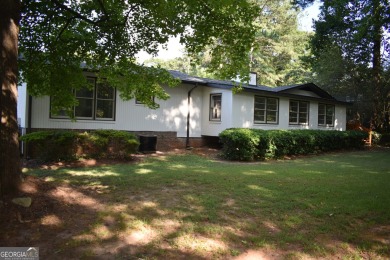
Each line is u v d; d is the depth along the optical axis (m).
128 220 4.39
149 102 8.54
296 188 6.60
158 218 4.53
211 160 11.85
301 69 37.41
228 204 5.36
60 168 8.76
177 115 15.03
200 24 6.81
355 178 8.02
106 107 12.75
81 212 4.59
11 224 3.92
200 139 16.03
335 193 6.26
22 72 7.62
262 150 12.48
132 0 6.88
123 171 8.38
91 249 3.55
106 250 3.56
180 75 16.22
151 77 8.20
